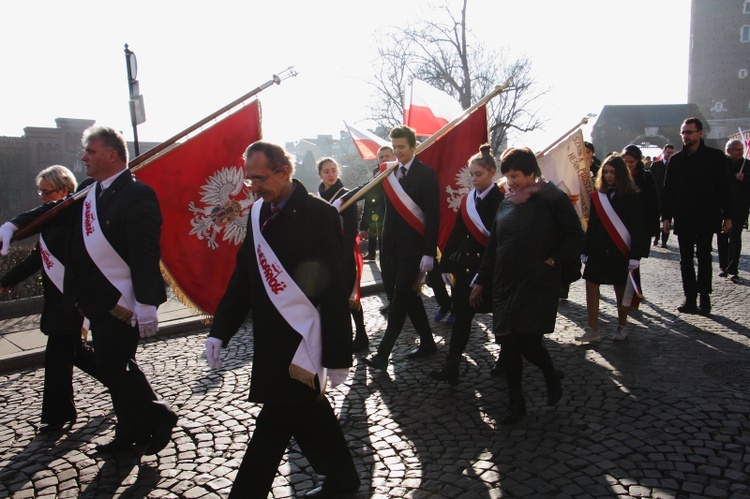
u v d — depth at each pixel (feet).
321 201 8.55
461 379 14.82
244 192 16.42
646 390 13.52
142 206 10.71
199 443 11.67
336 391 14.24
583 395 13.37
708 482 9.50
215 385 14.96
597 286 17.26
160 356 17.70
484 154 14.56
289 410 8.32
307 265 8.30
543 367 12.16
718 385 13.73
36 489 10.15
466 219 14.35
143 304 10.29
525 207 11.71
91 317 10.82
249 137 16.30
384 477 10.08
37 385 15.80
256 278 8.48
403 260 15.48
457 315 14.35
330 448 9.09
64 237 12.38
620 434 11.30
